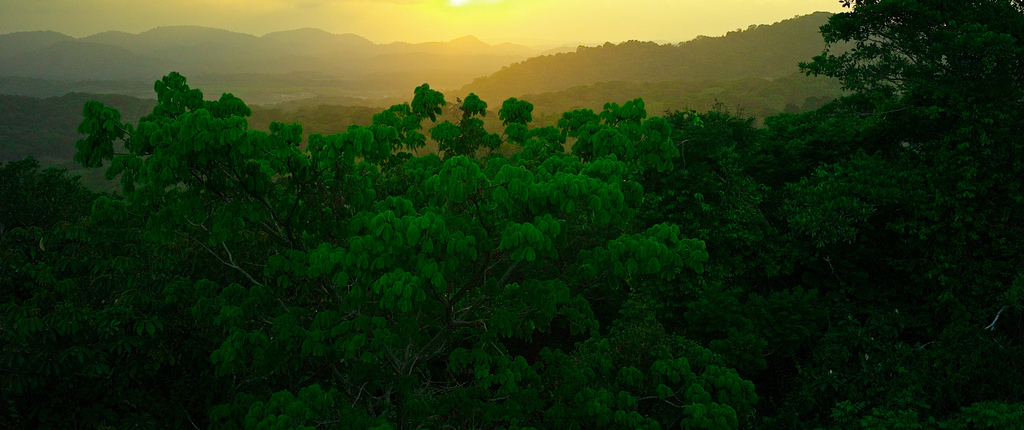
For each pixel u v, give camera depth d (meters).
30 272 7.68
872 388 10.64
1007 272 12.12
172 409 8.49
